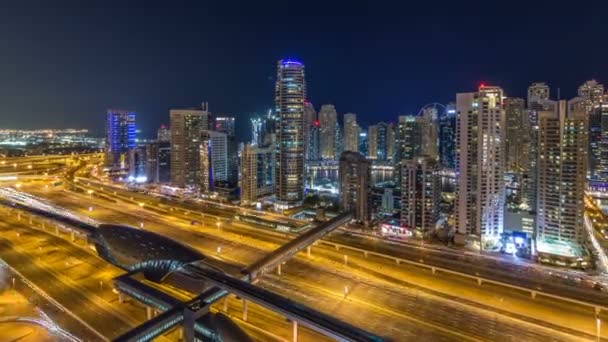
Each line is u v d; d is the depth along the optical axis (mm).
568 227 148625
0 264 130125
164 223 194250
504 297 108938
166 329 82000
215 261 123750
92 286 113000
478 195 159750
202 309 85938
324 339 87312
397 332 90625
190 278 102500
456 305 104000
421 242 158250
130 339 75188
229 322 83438
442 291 112625
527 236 161750
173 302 90562
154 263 110938
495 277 119750
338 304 104125
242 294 91562
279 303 86688
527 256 140625
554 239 152125
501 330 92000
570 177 147750
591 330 92062
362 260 138125
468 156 162500
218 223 184750
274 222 192875
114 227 131500
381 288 114250
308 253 142625
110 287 112375
